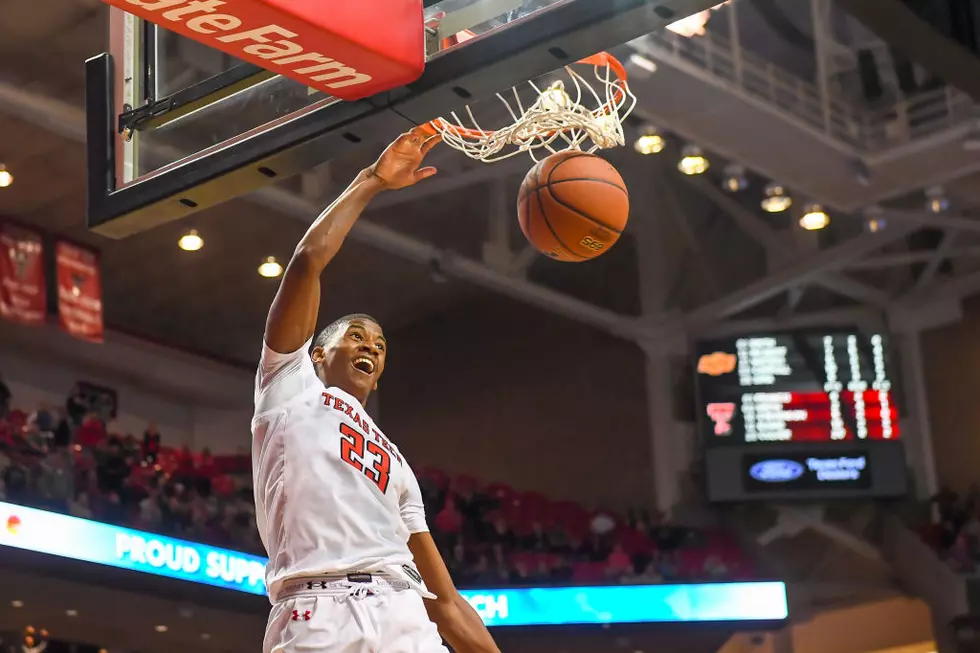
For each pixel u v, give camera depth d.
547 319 16.78
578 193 3.54
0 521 10.25
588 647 13.70
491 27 3.56
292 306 2.71
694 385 15.38
